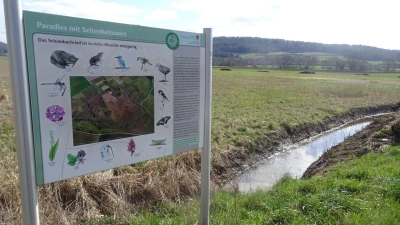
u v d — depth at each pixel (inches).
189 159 300.0
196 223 176.6
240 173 391.9
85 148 114.6
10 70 93.6
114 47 117.6
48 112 102.9
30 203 101.3
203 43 150.3
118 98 121.6
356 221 180.5
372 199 216.7
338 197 212.8
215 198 232.5
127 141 127.6
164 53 134.4
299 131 616.7
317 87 1417.3
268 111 737.6
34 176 101.7
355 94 1202.0
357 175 282.2
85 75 110.9
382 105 998.4
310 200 212.5
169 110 140.9
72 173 112.0
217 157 383.9
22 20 93.5
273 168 421.7
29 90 97.7
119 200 208.8
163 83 136.5
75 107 109.7
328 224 182.2
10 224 168.4
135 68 125.3
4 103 543.2
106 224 178.9
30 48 96.6
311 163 449.4
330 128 714.2
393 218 183.0
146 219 181.2
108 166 122.6
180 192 252.8
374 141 480.1
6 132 352.5
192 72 147.3
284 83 1610.5
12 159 230.5
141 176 258.5
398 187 228.2
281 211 198.8
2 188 190.4
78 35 107.0
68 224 177.3
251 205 219.8
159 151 140.2
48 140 104.2
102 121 118.0
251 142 472.7
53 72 102.6
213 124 544.7
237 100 901.8
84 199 209.8
